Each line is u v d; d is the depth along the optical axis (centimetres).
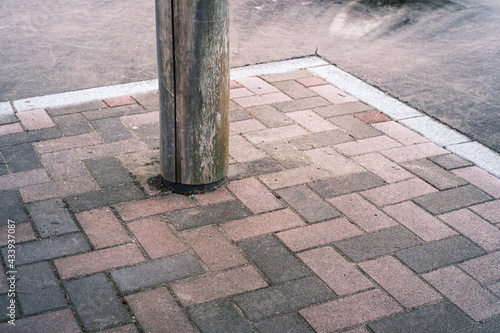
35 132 462
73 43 682
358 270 320
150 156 432
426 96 560
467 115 520
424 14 852
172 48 338
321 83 582
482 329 280
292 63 636
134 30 738
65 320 278
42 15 785
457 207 381
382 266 324
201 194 387
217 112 363
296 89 565
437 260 330
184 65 341
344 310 290
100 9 823
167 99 356
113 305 289
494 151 456
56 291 296
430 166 432
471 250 339
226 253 330
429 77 610
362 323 282
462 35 759
